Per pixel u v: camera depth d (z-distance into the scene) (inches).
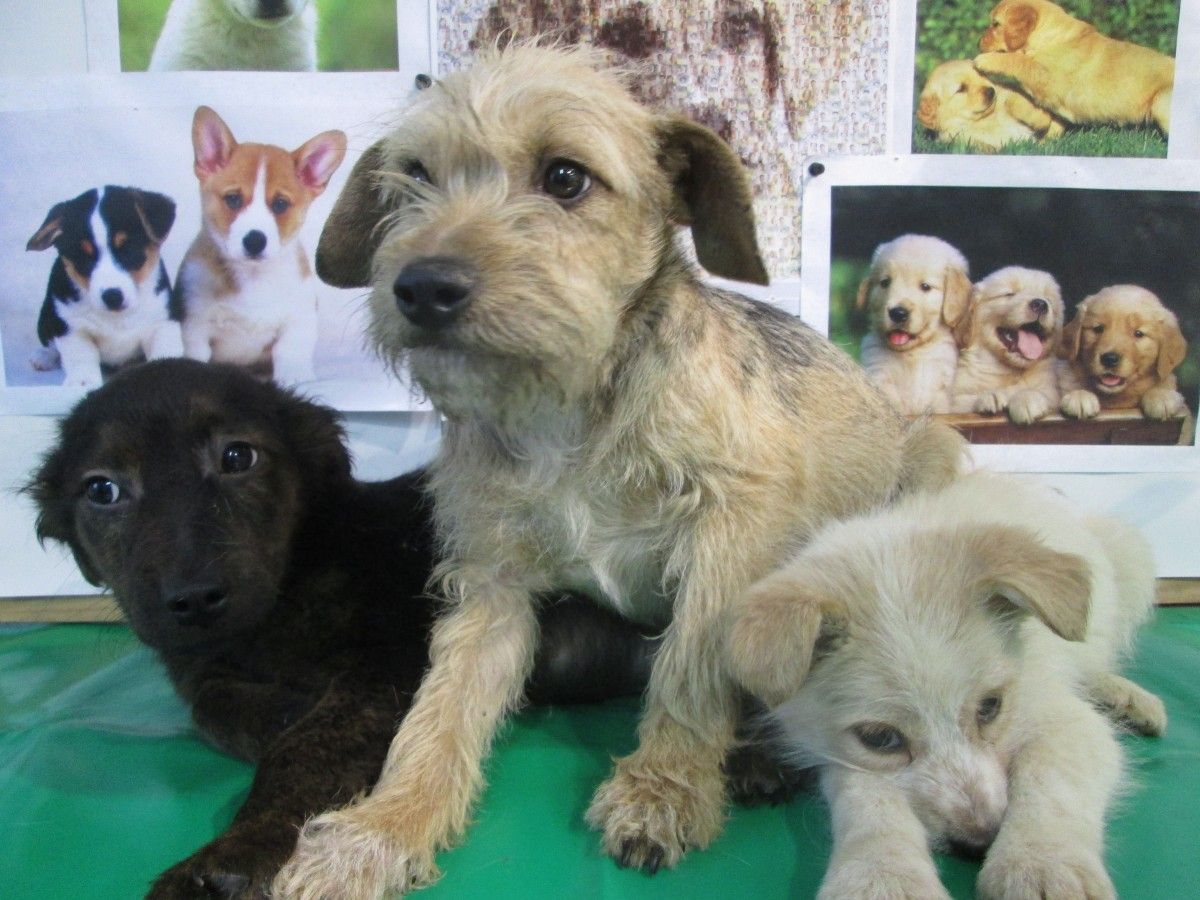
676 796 15.5
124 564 17.6
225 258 25.8
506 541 17.7
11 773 17.6
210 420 18.5
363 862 14.3
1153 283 25.8
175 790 17.1
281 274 25.9
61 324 25.8
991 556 16.6
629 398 16.4
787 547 17.3
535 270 14.9
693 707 16.4
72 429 19.1
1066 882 13.0
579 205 15.9
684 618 16.5
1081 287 25.8
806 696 16.6
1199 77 25.2
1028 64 25.1
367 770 16.4
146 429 18.2
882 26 25.1
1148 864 14.4
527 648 18.6
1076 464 26.3
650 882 14.5
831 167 25.6
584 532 17.1
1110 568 20.2
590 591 18.6
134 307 25.9
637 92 22.5
